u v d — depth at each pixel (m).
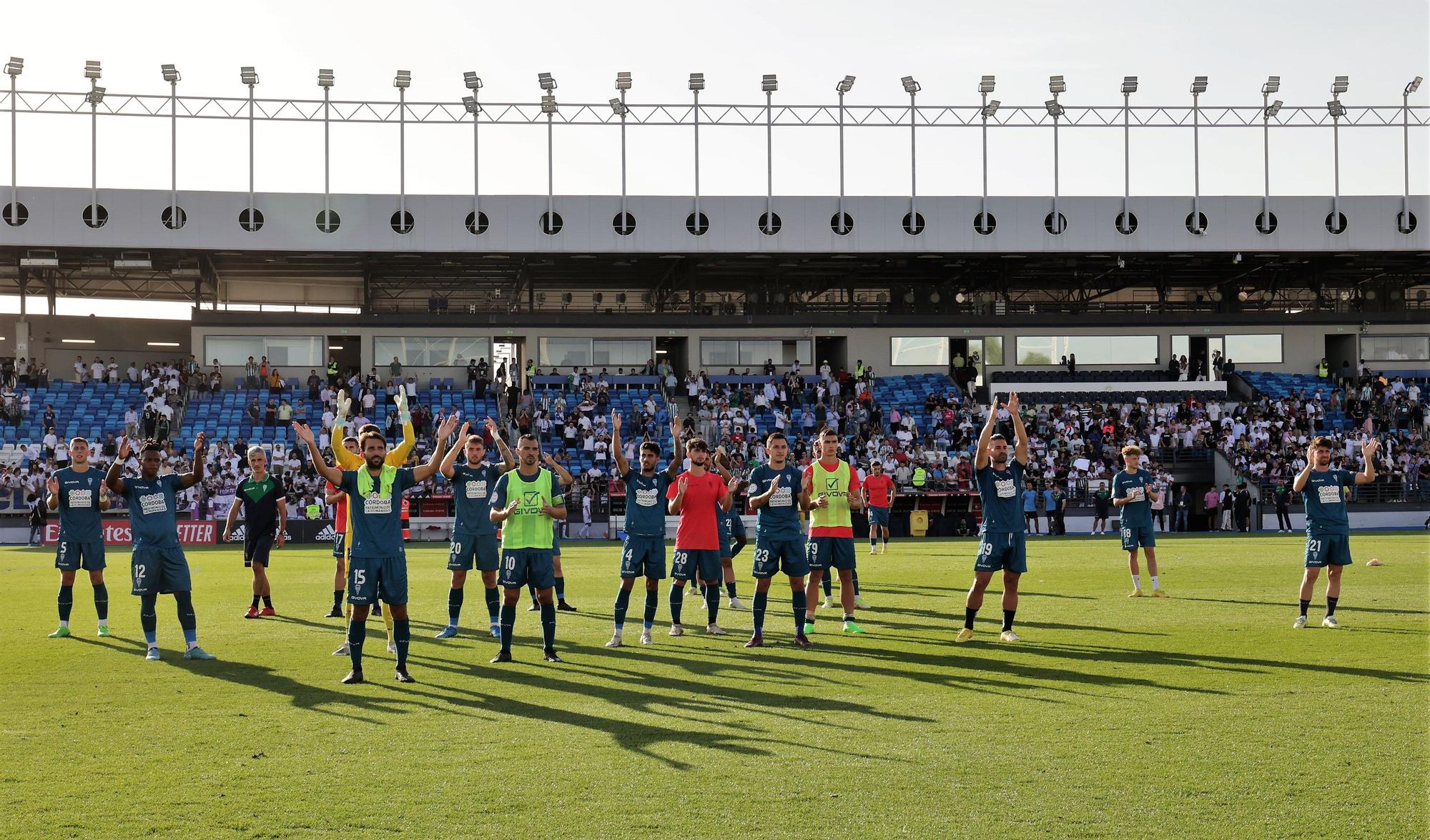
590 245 48.00
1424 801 6.56
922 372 53.34
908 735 8.16
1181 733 8.16
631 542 12.86
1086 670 10.81
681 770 7.25
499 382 48.03
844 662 11.42
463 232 47.44
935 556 27.38
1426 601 16.41
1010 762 7.41
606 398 47.53
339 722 8.73
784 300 57.22
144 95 46.00
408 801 6.64
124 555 29.78
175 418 44.56
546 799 6.66
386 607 12.39
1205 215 49.84
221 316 49.25
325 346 50.16
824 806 6.50
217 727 8.59
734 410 46.78
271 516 15.88
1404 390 50.06
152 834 6.11
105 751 7.86
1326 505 13.70
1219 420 47.59
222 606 17.17
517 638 13.43
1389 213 50.19
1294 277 57.50
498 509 11.66
